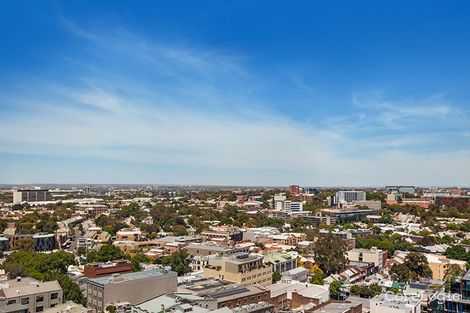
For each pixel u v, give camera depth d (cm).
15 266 19362
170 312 13400
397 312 14350
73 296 15975
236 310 14600
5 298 14100
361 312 16050
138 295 16425
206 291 16662
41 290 14950
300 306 17238
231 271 19512
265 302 16512
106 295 15688
